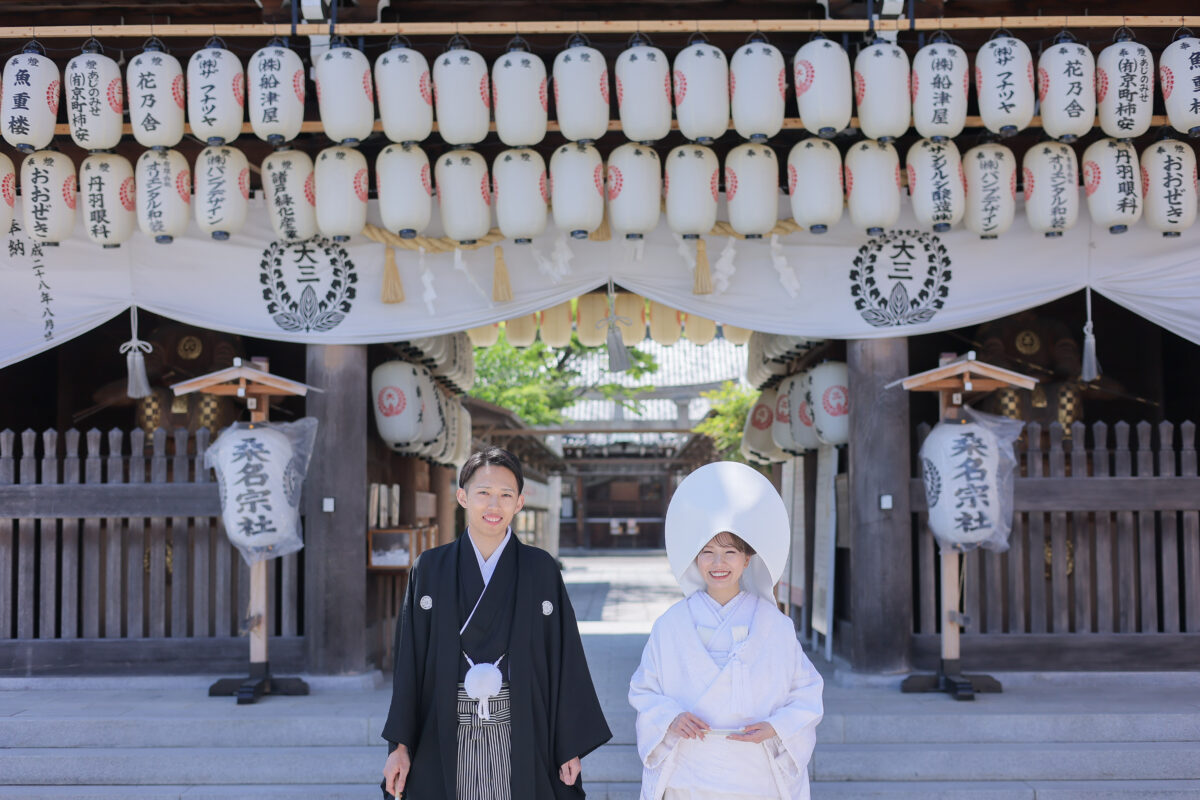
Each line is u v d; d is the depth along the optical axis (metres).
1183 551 7.31
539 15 7.04
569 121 6.21
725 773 3.13
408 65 6.15
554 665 3.52
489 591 3.44
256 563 6.53
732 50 7.27
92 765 5.57
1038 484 6.98
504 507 3.48
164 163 6.44
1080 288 7.06
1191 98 6.22
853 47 7.08
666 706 3.16
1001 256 7.08
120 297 7.09
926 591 7.01
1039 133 7.43
